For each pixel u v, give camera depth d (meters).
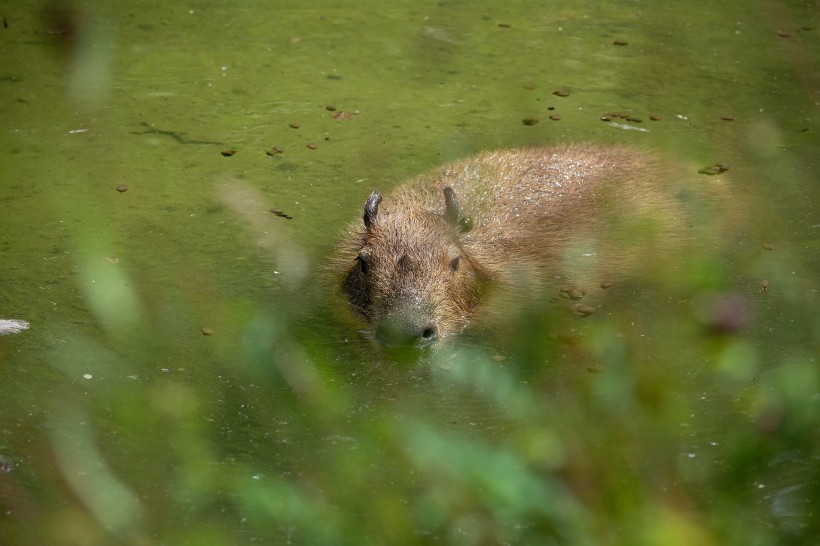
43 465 9.08
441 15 20.78
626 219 13.64
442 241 12.23
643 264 12.60
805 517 7.81
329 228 13.62
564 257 12.98
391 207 13.30
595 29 20.06
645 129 16.31
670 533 6.45
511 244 13.36
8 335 11.05
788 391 7.12
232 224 13.62
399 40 19.62
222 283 12.30
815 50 18.97
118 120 16.47
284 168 15.12
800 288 11.67
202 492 8.65
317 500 8.43
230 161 15.29
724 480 8.27
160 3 21.14
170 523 8.34
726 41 19.41
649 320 11.36
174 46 19.27
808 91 17.39
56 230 13.35
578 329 11.30
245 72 18.27
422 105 17.14
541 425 9.28
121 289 11.77
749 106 16.95
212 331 11.26
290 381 10.34
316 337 11.28
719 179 14.63
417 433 8.61
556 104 17.19
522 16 20.73
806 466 8.30
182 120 16.53
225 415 9.80
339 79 18.05
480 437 9.34
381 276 11.73
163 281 12.27
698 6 21.08
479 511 8.19
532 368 10.40
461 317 11.87
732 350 9.88
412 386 10.41
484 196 14.26
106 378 10.38
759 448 7.12
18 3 20.91
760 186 14.42
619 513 6.57
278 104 17.11
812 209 13.72
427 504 8.33
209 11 20.88
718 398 9.68
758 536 7.61
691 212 13.77
